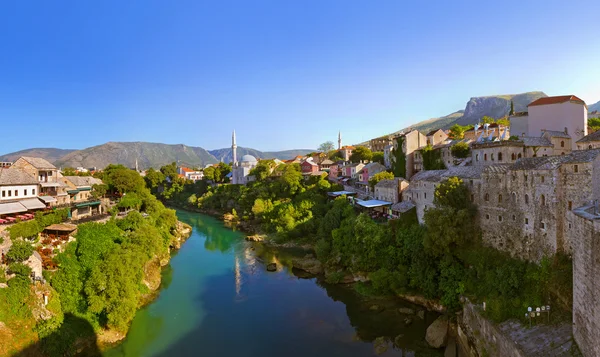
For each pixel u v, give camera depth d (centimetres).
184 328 5150
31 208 6656
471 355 4441
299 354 4494
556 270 4300
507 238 5244
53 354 4081
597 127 8950
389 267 6228
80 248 5675
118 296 4906
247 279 7156
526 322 3991
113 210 8531
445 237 5434
